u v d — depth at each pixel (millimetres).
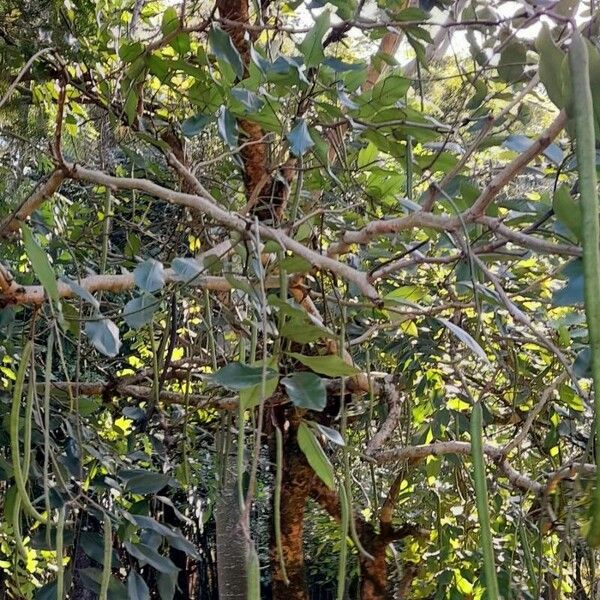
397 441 2227
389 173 1546
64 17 1488
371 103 1288
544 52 741
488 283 1543
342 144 1521
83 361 2080
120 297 2088
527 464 2072
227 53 1210
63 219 1922
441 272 1830
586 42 691
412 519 2229
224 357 1663
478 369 2068
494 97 1428
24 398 1467
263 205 1627
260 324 1106
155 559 1240
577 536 1437
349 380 1696
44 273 828
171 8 1438
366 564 1740
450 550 1941
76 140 2102
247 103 1163
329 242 1874
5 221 1059
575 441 2000
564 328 1473
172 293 1179
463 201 1192
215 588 4340
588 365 905
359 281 1104
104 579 1120
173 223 1832
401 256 1125
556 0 945
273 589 1702
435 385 1926
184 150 1788
